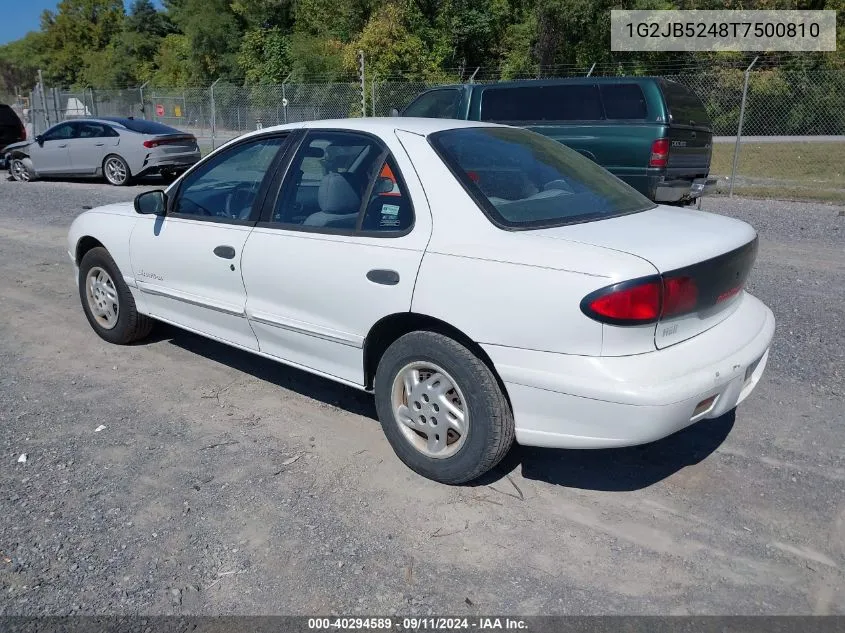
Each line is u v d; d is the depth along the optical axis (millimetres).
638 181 9828
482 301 3268
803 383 4781
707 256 3244
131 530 3307
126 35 55031
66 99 27484
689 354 3193
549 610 2814
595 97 10062
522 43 33125
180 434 4219
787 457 3891
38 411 4516
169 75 47906
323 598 2887
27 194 14797
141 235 5035
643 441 3082
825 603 2840
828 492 3564
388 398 3764
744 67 25047
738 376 3332
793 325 5883
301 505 3502
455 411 3525
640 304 2986
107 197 14320
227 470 3822
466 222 3438
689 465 3842
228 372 5148
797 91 22500
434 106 11344
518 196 3598
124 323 5477
